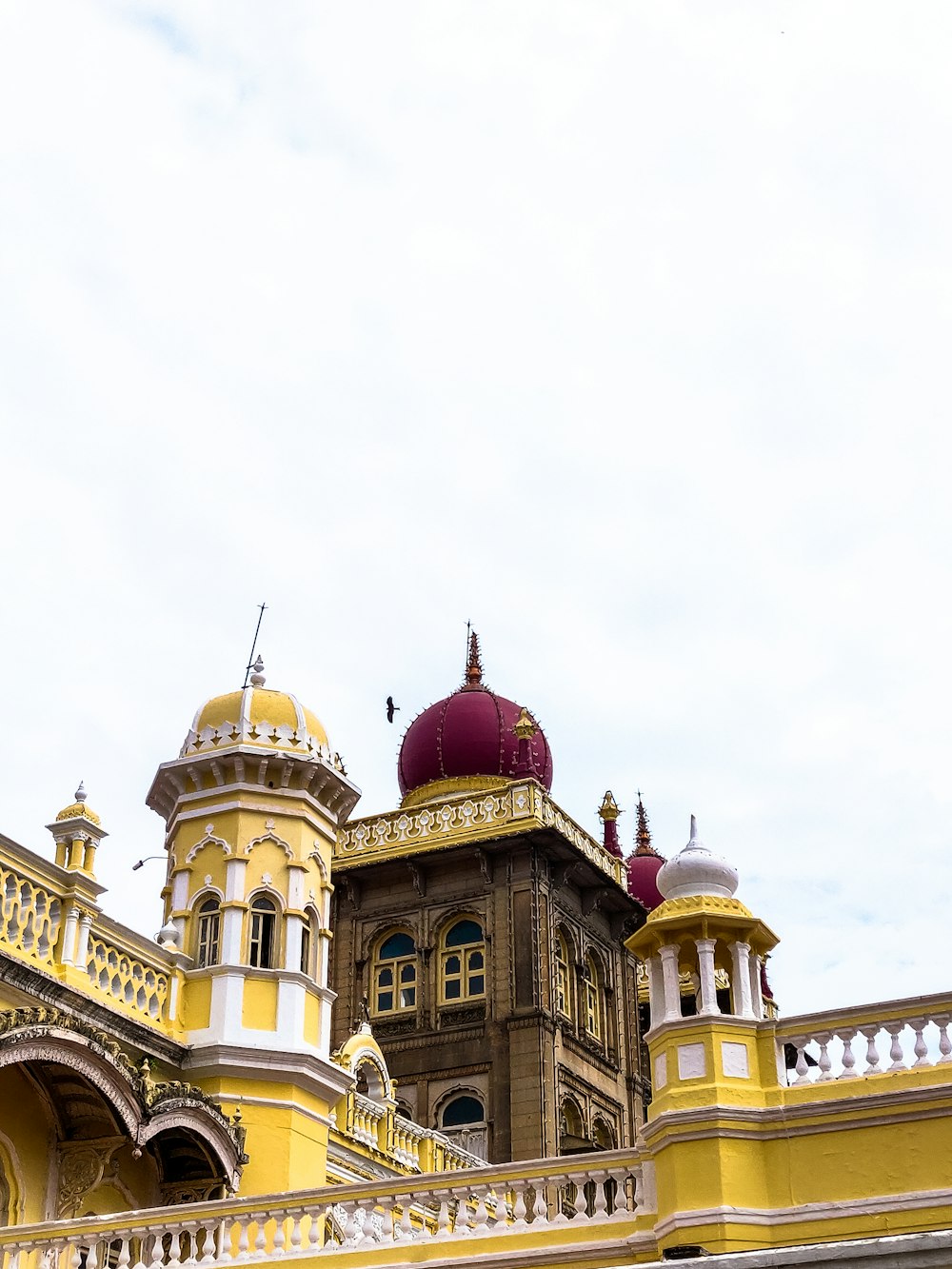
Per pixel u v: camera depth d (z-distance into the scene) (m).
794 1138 16.02
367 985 41.81
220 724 28.25
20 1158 20.86
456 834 42.09
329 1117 27.45
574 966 42.34
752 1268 12.26
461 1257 17.22
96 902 23.25
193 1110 22.00
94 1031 20.31
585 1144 39.53
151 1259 19.03
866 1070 16.31
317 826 28.22
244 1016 25.53
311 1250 18.09
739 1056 16.58
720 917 17.22
